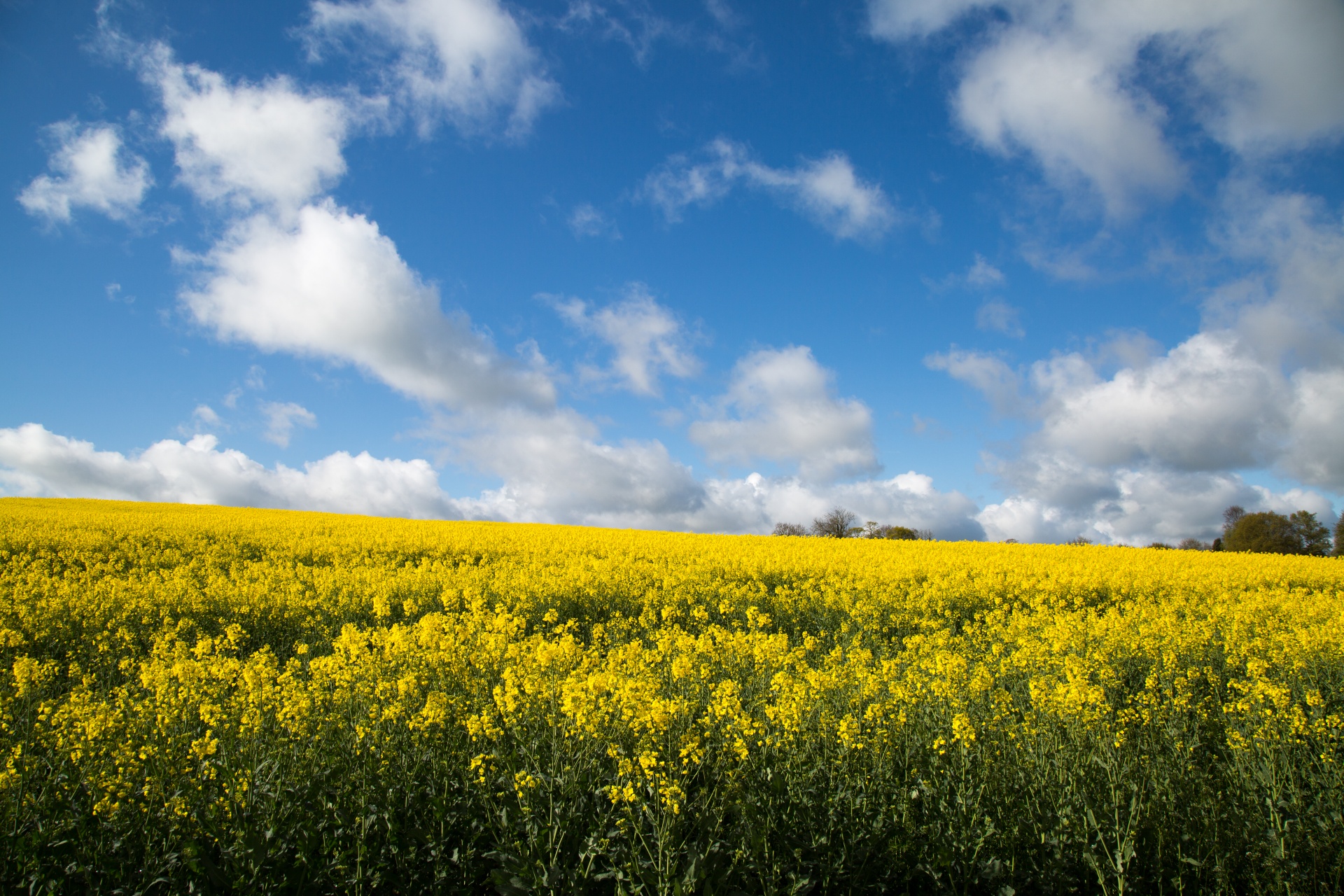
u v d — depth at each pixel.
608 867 4.14
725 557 19.31
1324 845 4.39
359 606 11.74
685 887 3.81
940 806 4.60
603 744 5.11
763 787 4.65
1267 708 6.16
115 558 16.44
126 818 4.10
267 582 12.55
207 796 4.35
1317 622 11.96
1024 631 10.34
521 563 18.33
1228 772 5.38
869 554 22.00
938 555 22.84
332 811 4.28
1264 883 4.23
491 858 4.20
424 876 4.10
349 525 29.41
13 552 16.97
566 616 12.35
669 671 7.37
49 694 6.86
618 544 23.52
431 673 6.71
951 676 6.79
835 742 5.32
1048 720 5.77
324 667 6.39
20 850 3.73
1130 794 4.86
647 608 12.20
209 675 5.95
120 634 8.53
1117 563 22.59
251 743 4.88
